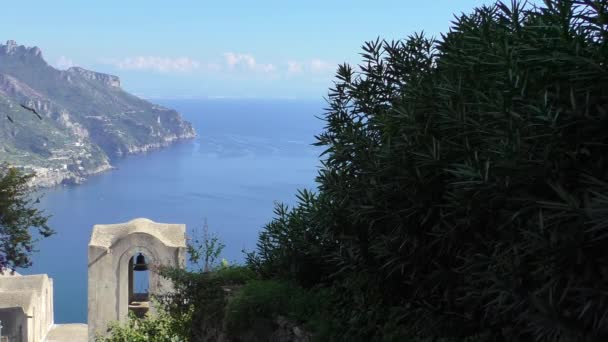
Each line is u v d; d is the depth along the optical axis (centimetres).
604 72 427
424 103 636
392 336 662
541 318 445
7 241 1780
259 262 1111
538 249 451
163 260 2217
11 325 4656
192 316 1181
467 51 605
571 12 454
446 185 585
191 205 19800
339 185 765
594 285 421
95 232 2286
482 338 572
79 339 5256
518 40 497
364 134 763
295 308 849
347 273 789
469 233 568
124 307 2245
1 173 1789
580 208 421
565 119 443
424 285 652
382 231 694
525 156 465
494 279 490
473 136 568
